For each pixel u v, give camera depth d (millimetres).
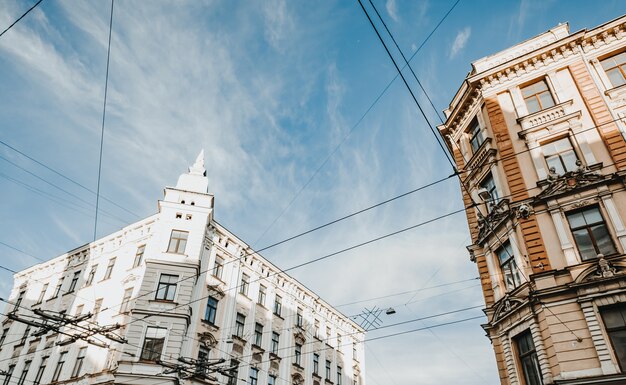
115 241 29781
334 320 40219
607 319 12391
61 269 32062
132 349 21891
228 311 27750
